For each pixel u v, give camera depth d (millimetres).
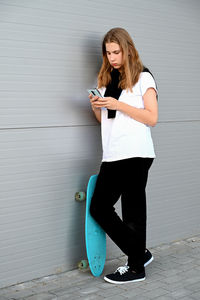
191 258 3541
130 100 3033
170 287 2979
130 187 3078
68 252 3299
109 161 3068
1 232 2928
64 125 3170
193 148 4070
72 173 3260
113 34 2961
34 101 2994
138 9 3525
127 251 3102
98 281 3105
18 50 2885
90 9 3223
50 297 2834
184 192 4039
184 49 3900
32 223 3074
